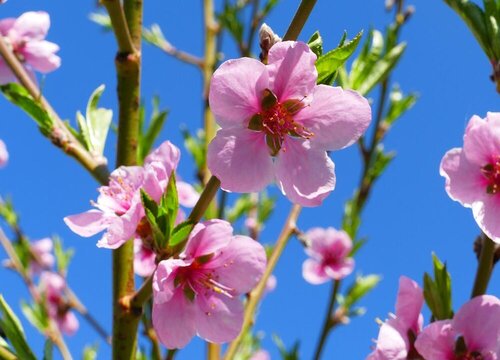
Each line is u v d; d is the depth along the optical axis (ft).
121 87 0.94
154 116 1.35
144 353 1.29
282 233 1.33
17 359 0.92
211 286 0.91
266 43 0.90
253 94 0.89
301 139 0.90
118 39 0.93
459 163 0.97
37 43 1.15
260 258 0.92
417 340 0.94
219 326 0.91
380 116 1.65
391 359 0.92
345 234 1.66
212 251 0.90
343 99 0.90
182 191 1.10
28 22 1.15
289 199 0.90
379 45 1.27
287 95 0.89
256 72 0.89
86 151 0.99
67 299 2.10
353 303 1.57
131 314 0.89
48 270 2.15
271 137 0.90
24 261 1.93
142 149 1.25
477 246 0.99
